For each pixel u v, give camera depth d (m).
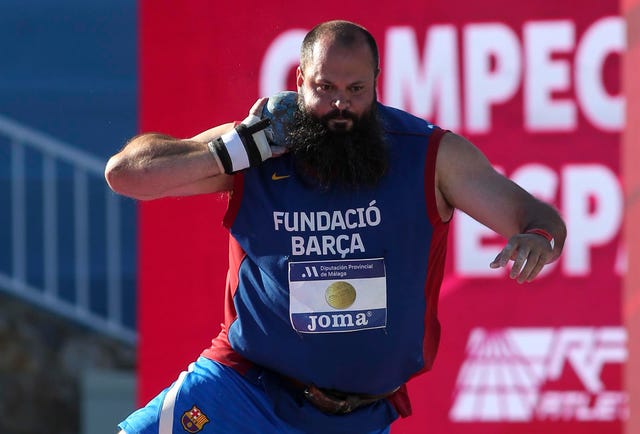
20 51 25.72
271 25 18.20
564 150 18.28
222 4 18.20
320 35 11.85
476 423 18.52
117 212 26.39
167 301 18.47
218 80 18.23
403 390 13.72
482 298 18.48
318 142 11.93
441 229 12.45
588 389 18.44
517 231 12.03
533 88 18.23
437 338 13.29
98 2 25.66
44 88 25.83
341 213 12.22
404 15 18.20
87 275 26.53
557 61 18.20
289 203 12.27
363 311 12.37
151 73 18.20
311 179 12.23
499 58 18.22
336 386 12.83
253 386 13.04
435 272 12.72
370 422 13.21
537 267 11.45
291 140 12.12
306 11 18.20
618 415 18.42
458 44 18.22
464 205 12.34
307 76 11.91
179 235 18.45
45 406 28.66
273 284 12.41
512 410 18.53
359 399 13.03
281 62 18.25
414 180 12.21
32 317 28.97
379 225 12.23
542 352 18.48
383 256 12.30
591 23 18.12
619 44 18.11
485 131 18.30
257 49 18.22
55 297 26.52
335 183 12.12
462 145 12.39
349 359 12.58
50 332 28.89
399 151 12.27
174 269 18.45
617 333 18.39
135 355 28.72
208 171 12.02
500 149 18.30
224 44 18.22
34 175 26.17
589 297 18.41
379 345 12.57
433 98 18.28
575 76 18.20
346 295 12.30
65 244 26.45
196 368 13.37
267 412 12.98
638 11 17.64
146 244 18.45
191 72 18.22
